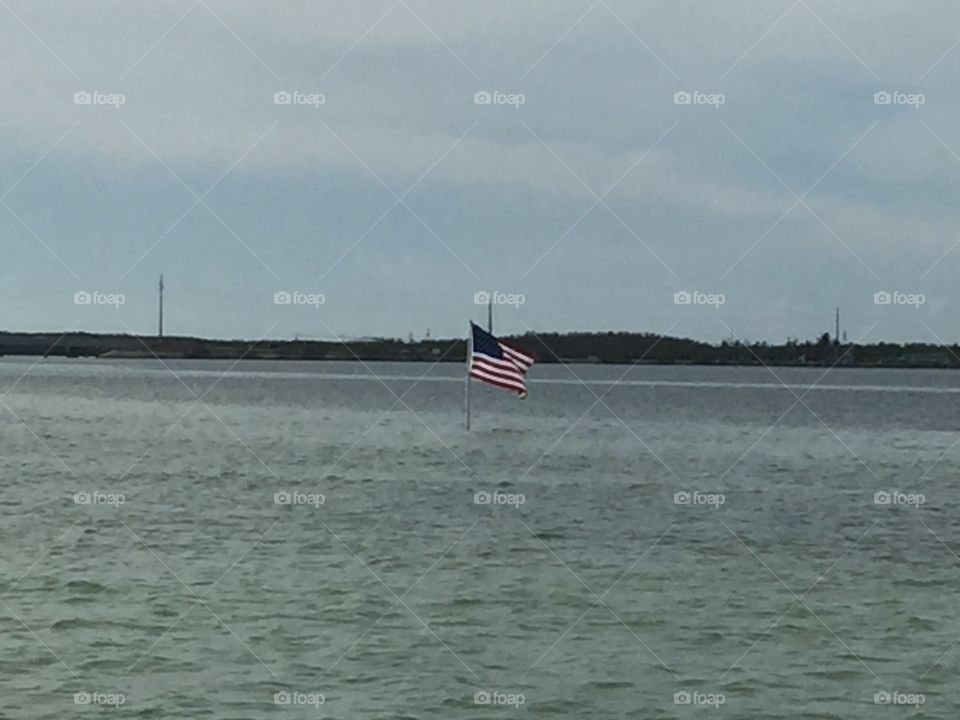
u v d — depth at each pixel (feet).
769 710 63.36
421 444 191.62
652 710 62.95
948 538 109.70
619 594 84.89
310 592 83.82
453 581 87.92
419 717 61.26
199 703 62.44
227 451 178.40
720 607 81.76
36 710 61.36
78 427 222.48
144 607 79.61
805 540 107.76
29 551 97.09
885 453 192.03
